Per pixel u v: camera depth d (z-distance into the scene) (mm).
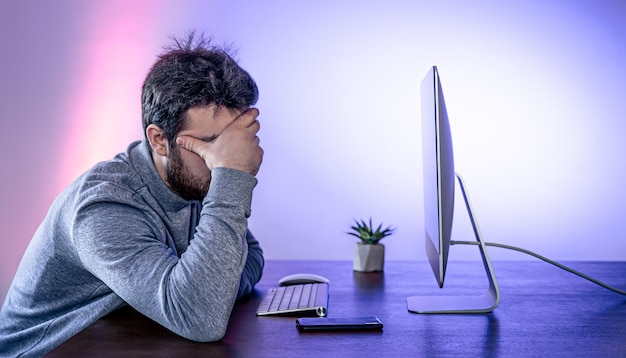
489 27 4277
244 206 1069
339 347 918
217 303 968
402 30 4281
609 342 944
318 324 1031
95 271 1049
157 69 1148
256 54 4270
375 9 4281
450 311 1175
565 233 4273
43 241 1186
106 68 4184
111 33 4195
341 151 4289
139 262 1025
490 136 4297
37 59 4152
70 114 4152
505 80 4281
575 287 1497
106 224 1054
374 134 4281
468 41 4285
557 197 4281
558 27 4266
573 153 4273
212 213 1049
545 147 4281
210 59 1158
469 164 4301
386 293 1424
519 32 4270
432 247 1219
